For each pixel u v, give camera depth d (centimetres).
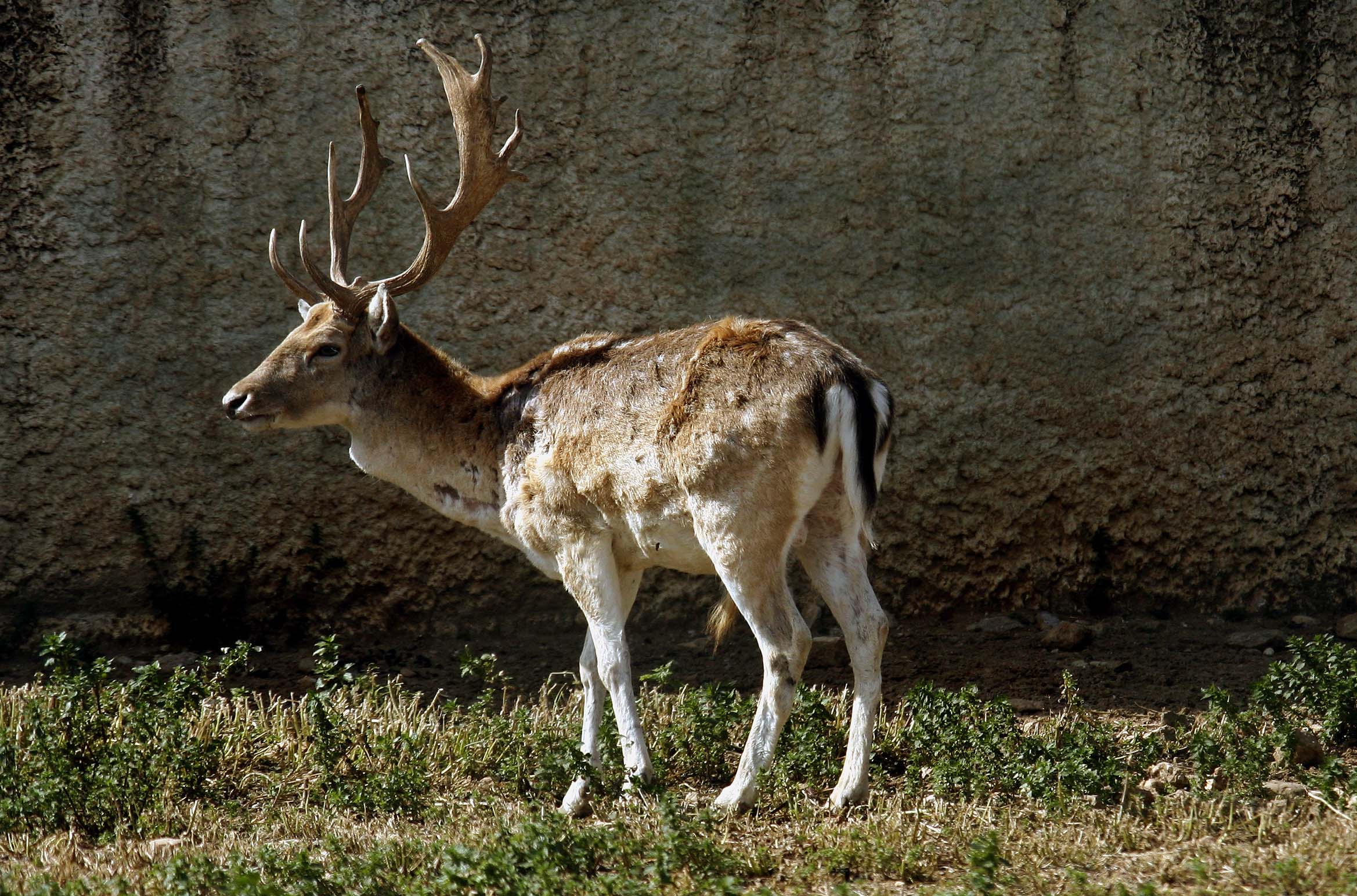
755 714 1401
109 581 2009
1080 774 1285
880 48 2136
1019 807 1284
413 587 2081
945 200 2147
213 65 2017
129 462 2012
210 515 2028
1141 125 2172
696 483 1279
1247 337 2195
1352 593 2202
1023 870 1084
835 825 1220
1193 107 2178
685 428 1288
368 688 1689
